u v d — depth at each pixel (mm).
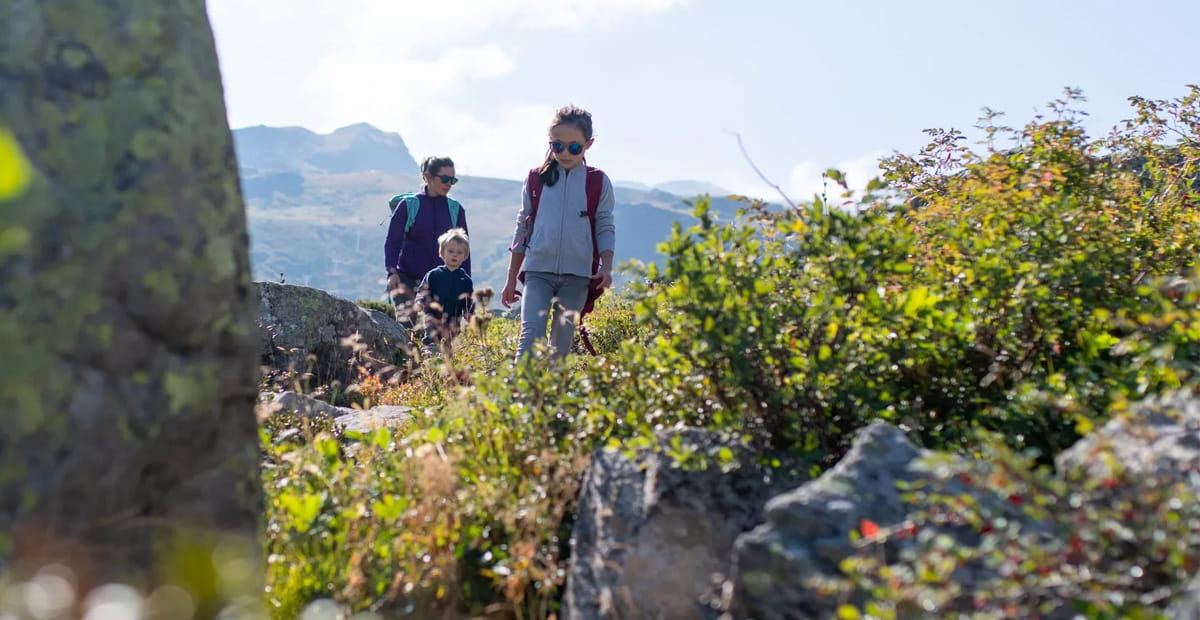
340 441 6633
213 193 2863
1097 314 3746
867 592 2889
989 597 2615
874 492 3145
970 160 5727
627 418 4375
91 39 2656
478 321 8047
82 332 2451
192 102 2836
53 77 2566
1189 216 6191
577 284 7395
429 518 4109
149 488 2588
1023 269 4406
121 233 2574
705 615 3531
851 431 3986
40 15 2594
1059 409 3797
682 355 4094
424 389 8219
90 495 2426
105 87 2648
